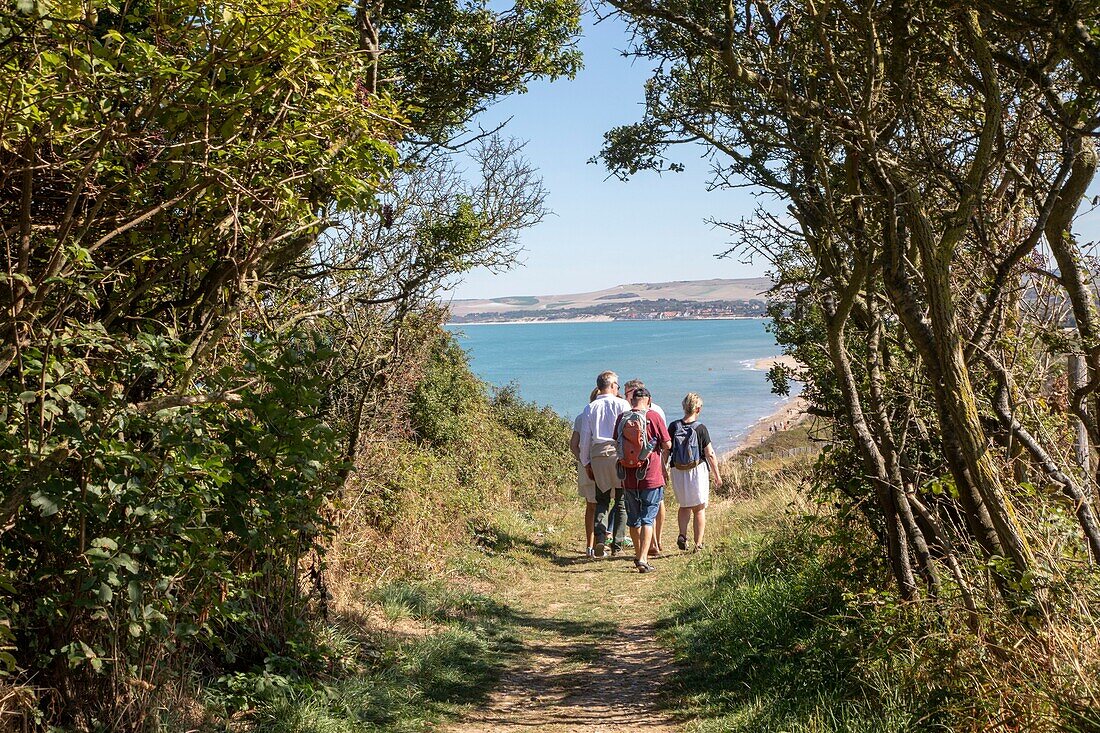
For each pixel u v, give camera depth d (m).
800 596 6.18
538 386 102.75
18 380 3.50
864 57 4.46
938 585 4.61
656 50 5.14
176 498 3.74
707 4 4.62
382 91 5.01
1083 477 4.55
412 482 9.84
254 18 3.50
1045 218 3.88
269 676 4.96
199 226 4.35
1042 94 3.97
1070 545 4.13
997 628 3.98
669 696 5.59
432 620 7.49
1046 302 4.62
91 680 3.95
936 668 4.26
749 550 9.02
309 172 3.96
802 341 6.59
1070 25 3.45
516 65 8.69
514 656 6.92
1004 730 3.75
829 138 4.51
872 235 4.60
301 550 5.46
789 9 4.44
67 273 3.51
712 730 4.76
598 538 11.65
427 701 5.51
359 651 6.09
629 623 7.98
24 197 3.32
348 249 6.66
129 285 4.33
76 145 3.44
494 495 14.55
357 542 7.93
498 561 10.48
